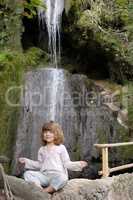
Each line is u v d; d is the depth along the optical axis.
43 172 4.86
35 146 10.00
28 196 4.26
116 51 11.64
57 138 4.93
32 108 10.09
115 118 10.67
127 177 5.45
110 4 12.20
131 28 11.65
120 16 11.91
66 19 12.23
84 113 10.64
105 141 10.46
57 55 12.50
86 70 12.69
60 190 4.75
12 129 9.59
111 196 5.13
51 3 12.49
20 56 10.19
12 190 4.23
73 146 10.34
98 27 11.82
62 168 4.86
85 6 12.19
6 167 9.27
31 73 10.36
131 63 11.55
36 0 6.55
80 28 11.90
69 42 12.66
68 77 10.82
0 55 6.80
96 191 4.95
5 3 8.27
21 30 10.74
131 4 11.91
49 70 10.62
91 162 10.34
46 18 12.50
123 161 10.38
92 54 12.37
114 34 11.81
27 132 9.90
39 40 12.68
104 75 12.51
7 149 9.44
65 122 10.48
